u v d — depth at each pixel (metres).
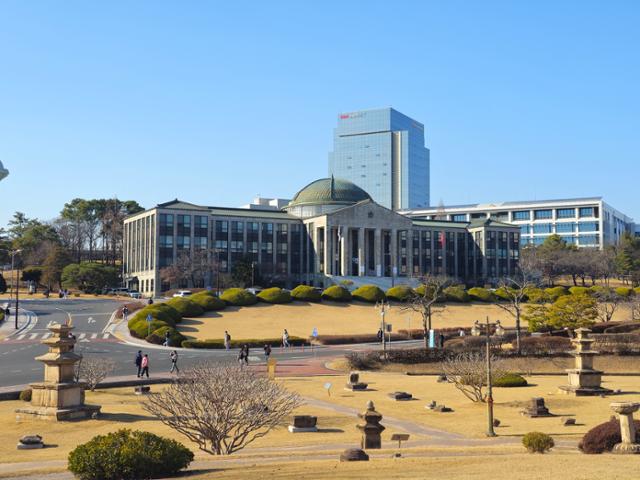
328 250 184.38
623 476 19.02
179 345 88.62
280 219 190.25
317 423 40.94
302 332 103.56
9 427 38.50
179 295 146.00
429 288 127.69
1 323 103.12
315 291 128.50
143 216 180.88
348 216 188.25
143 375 60.28
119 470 23.34
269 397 32.97
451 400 50.16
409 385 58.75
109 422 39.88
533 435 29.12
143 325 92.88
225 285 164.12
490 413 37.47
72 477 25.12
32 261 196.38
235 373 33.12
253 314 113.94
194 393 31.42
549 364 72.06
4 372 60.84
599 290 123.25
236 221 183.62
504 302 140.75
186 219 174.25
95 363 54.75
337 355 82.62
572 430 38.12
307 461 27.23
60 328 41.59
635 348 73.62
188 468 25.72
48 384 41.22
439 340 87.56
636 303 113.38
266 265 183.75
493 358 63.94
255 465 25.88
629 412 27.16
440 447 32.03
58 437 36.06
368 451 30.75
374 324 113.06
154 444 24.33
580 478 18.83
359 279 177.75
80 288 166.00
